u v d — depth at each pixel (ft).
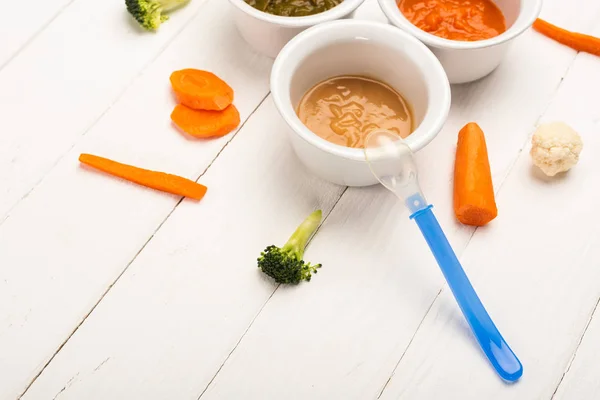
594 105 1.86
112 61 1.88
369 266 1.70
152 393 1.60
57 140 1.80
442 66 1.77
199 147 1.80
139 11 1.86
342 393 1.61
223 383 1.61
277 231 1.73
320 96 1.76
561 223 1.75
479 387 1.62
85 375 1.61
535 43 1.92
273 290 1.67
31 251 1.70
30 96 1.84
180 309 1.66
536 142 1.75
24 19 1.92
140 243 1.71
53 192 1.75
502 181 1.78
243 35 1.87
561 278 1.70
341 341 1.64
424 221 1.63
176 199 1.75
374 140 1.60
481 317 1.61
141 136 1.81
